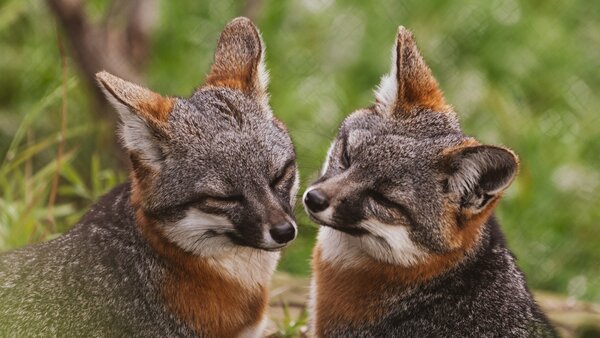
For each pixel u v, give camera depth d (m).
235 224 10.41
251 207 10.40
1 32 19.27
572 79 19.92
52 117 18.27
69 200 16.83
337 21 19.70
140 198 10.52
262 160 10.61
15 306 10.41
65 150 17.56
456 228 10.67
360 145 10.86
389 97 11.26
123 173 15.96
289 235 10.37
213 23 19.73
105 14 18.17
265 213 10.37
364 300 10.99
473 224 10.70
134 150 10.42
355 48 19.47
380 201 10.62
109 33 18.05
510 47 19.95
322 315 11.27
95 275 10.55
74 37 17.72
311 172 13.22
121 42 18.23
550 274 17.44
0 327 10.27
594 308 14.63
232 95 11.06
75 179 15.07
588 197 18.42
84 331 10.38
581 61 20.25
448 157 10.58
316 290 11.43
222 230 10.46
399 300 10.88
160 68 19.06
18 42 19.27
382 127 10.98
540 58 20.02
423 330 10.78
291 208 10.78
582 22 21.00
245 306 10.95
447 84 19.36
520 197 18.05
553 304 14.78
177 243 10.43
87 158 17.53
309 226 12.45
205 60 19.34
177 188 10.38
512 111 19.22
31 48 19.08
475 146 10.41
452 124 11.23
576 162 18.92
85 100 18.03
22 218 14.01
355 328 11.02
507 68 19.73
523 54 19.94
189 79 18.97
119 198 10.92
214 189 10.37
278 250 10.65
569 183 18.59
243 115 10.89
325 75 19.02
